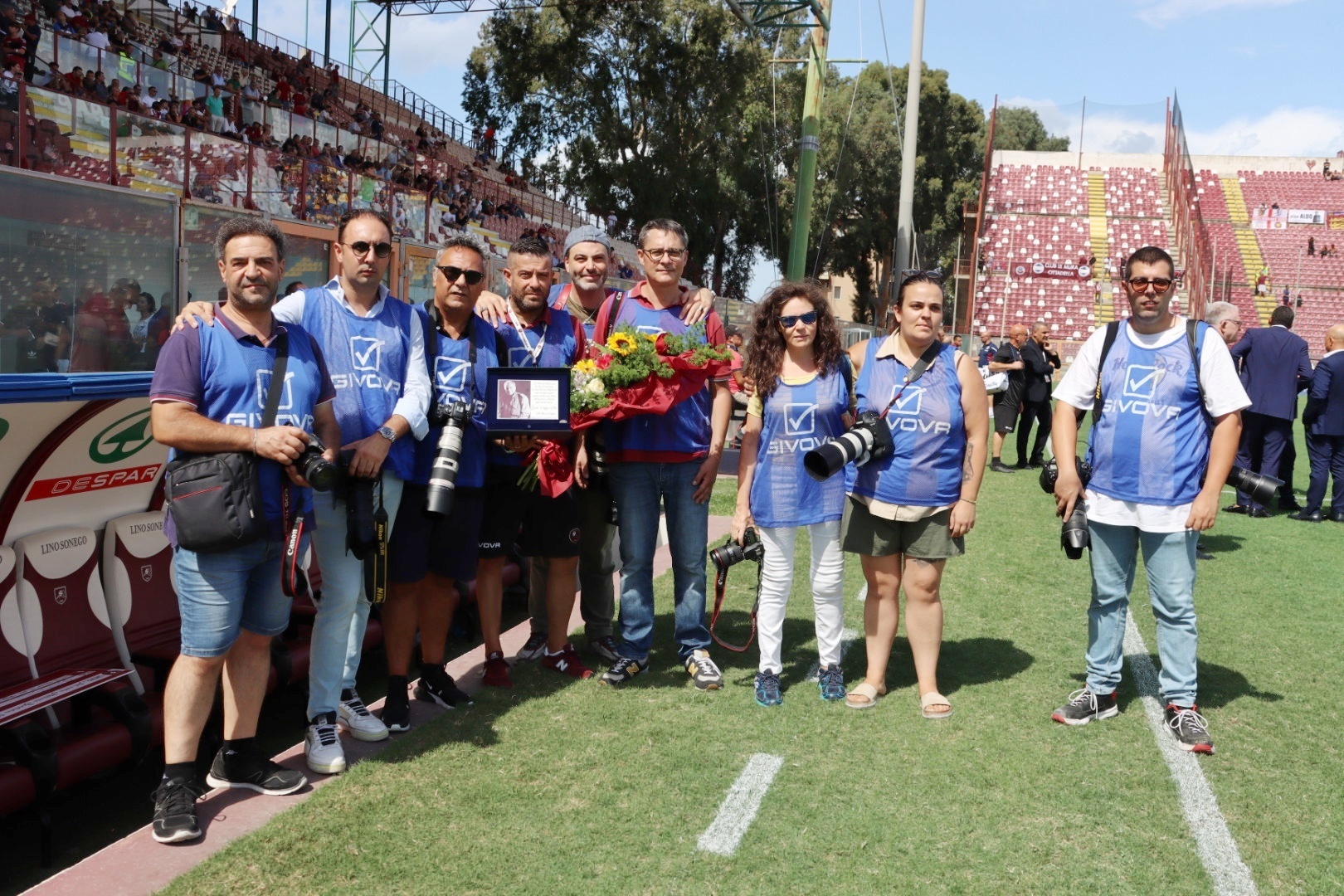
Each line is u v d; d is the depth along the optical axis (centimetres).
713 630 518
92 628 387
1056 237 4072
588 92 3366
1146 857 294
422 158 2058
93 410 367
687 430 422
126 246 732
